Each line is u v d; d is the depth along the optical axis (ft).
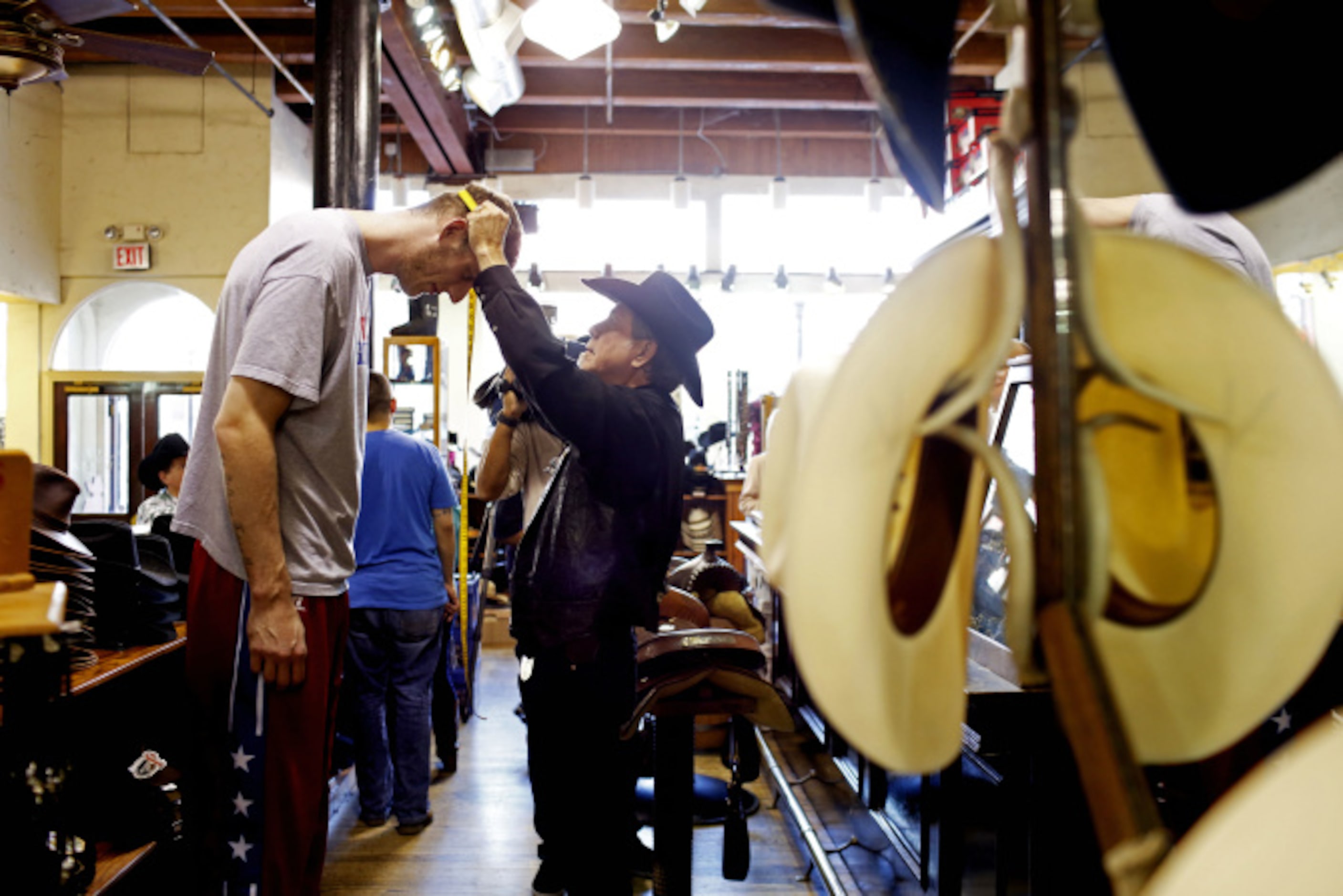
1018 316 1.51
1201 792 4.47
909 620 1.69
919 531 1.73
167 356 23.90
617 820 6.42
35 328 21.34
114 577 7.55
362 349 5.70
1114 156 8.92
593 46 12.78
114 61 21.66
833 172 28.73
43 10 9.17
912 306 1.42
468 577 15.48
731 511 23.75
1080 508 1.67
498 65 15.78
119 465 21.11
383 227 5.71
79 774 6.98
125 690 8.61
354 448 5.59
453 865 9.71
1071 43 2.22
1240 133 1.85
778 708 6.08
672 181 27.37
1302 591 1.66
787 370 28.19
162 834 7.08
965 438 1.62
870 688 1.45
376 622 10.43
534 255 28.25
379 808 10.78
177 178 21.79
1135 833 1.43
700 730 13.32
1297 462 1.63
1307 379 1.60
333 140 13.14
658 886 6.21
